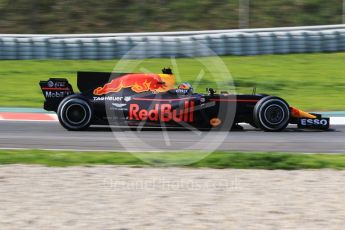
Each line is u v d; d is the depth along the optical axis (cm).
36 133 3916
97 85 3966
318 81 6106
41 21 8188
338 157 3244
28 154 3262
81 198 2467
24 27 8069
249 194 2539
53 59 6775
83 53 6781
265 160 3145
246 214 2261
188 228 2098
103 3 8544
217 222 2167
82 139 3694
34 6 8419
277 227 2114
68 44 6769
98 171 2928
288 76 6253
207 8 8488
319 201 2434
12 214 2253
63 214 2256
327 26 7356
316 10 8469
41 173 2883
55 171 2925
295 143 3622
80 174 2867
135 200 2445
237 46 6869
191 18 8319
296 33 7000
